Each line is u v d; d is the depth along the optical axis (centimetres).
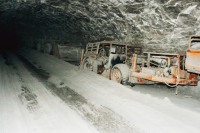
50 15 1722
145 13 989
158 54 825
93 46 1055
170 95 735
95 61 1001
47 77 916
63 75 958
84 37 1783
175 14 850
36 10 1655
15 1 1388
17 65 1245
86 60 1095
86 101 580
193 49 670
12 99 577
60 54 1506
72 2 1273
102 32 1493
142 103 561
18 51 2184
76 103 561
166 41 1003
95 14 1322
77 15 1481
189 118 464
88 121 444
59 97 615
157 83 894
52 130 397
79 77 886
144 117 469
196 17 785
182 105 594
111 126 422
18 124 418
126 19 1145
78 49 1503
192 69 669
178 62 698
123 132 396
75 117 464
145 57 859
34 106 527
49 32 2288
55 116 466
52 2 1352
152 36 1067
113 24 1300
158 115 480
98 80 811
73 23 1711
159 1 861
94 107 532
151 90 814
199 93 767
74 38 1941
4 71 1026
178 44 948
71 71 1023
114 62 900
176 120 454
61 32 2053
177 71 699
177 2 797
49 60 1426
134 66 808
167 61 756
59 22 1834
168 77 709
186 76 729
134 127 419
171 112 500
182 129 411
